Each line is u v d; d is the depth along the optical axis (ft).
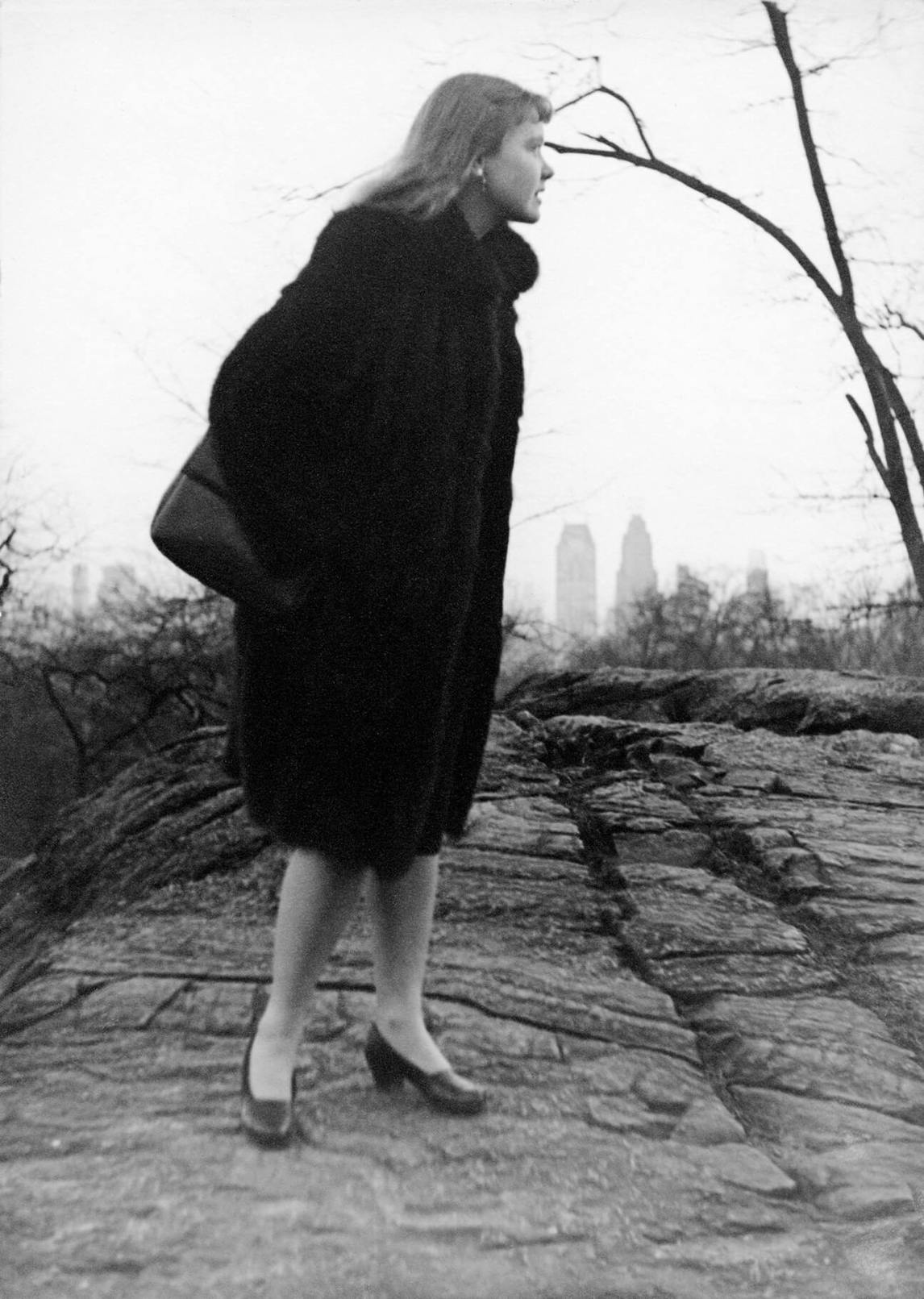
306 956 8.34
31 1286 6.62
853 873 14.70
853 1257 7.50
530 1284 6.92
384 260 7.95
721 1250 7.45
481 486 8.31
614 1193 7.92
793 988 11.75
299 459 7.63
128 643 79.97
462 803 8.96
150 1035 9.92
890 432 47.52
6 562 73.31
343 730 7.88
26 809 91.15
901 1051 10.49
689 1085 9.66
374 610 7.80
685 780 19.04
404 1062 8.82
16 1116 8.50
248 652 8.22
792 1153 8.84
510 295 8.80
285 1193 7.59
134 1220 7.23
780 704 27.81
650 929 12.91
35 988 10.91
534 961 12.04
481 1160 8.16
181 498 7.77
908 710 26.40
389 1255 7.06
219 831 15.56
